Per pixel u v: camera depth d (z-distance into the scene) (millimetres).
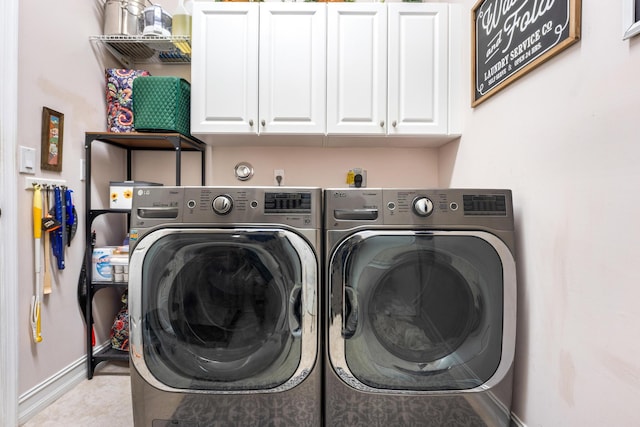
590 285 830
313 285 1053
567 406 900
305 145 2057
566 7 898
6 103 1243
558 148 947
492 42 1326
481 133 1459
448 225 1059
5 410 1229
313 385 1063
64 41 1524
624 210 740
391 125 1695
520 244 1127
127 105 1775
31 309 1342
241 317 1084
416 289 1072
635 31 702
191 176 2092
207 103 1688
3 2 1231
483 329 1069
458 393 1067
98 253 1640
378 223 1055
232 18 1677
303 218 1066
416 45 1691
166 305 1081
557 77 953
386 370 1068
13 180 1264
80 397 1468
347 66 1690
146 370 1070
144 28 1757
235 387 1073
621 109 749
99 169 1800
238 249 1070
